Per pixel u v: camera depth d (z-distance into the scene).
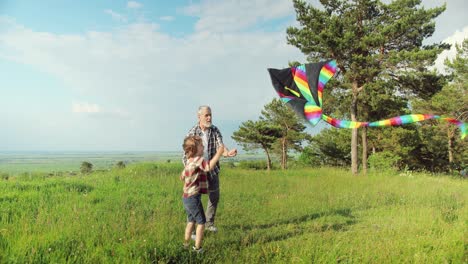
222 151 4.97
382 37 19.00
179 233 5.73
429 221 7.07
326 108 22.41
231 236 5.78
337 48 19.22
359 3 20.53
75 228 5.47
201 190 5.00
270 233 6.09
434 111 27.80
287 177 15.38
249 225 6.75
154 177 12.72
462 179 18.48
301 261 4.62
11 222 5.90
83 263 4.21
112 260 4.30
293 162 46.62
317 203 9.11
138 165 15.62
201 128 6.14
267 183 12.95
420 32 19.81
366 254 4.92
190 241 5.23
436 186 13.11
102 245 4.87
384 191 11.39
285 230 6.37
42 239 4.80
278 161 52.19
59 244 4.70
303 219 7.40
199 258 4.64
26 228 5.30
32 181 10.91
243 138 45.06
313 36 19.19
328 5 21.39
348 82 20.86
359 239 5.73
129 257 4.44
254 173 16.80
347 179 15.10
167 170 14.64
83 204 7.58
